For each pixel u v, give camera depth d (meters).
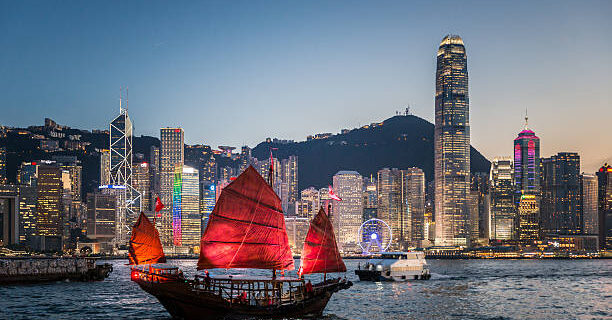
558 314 100.19
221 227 72.00
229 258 73.25
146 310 97.06
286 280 79.12
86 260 157.38
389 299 117.44
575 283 176.00
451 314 97.94
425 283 157.88
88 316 90.75
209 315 76.06
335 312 97.56
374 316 94.25
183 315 77.00
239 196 73.25
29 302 106.75
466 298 122.06
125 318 88.69
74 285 141.00
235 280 76.94
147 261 117.94
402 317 93.75
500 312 101.31
